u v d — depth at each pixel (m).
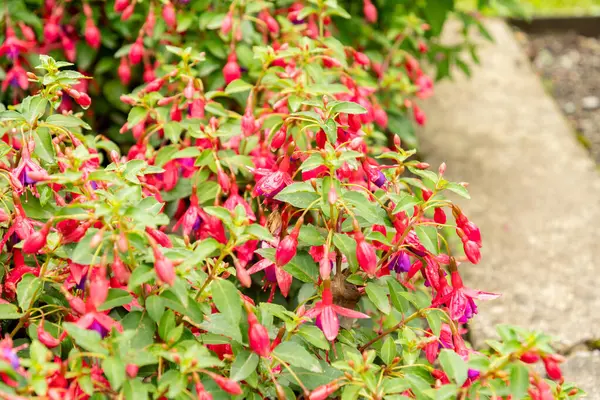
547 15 2.82
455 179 1.87
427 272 1.12
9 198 1.14
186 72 1.27
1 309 1.08
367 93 1.42
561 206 1.79
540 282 1.55
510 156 1.97
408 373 1.09
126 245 1.01
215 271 1.06
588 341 1.46
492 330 1.46
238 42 1.47
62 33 1.50
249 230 1.04
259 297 1.26
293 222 1.23
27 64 1.51
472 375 1.05
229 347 1.10
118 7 1.41
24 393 0.99
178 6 1.50
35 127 1.14
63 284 1.11
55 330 1.08
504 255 1.62
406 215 1.13
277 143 1.13
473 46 1.92
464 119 2.12
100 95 1.62
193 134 1.21
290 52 1.29
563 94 2.46
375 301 1.10
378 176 1.13
